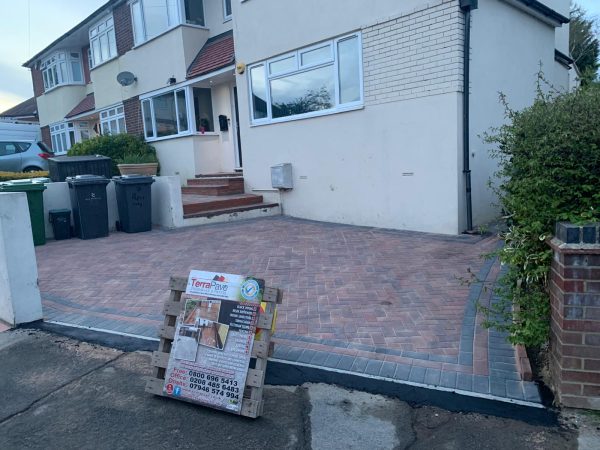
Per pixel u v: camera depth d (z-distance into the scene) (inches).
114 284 258.4
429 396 141.3
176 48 565.6
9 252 205.8
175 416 137.9
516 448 118.0
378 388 146.9
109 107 723.4
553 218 139.4
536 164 139.6
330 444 122.8
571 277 127.6
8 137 694.5
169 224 404.5
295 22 404.8
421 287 228.8
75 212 386.0
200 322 142.7
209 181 505.0
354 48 367.2
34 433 133.1
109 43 708.0
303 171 418.0
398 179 350.3
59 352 182.1
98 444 127.0
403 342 175.3
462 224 326.0
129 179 388.2
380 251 293.7
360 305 211.3
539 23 421.7
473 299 211.0
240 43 459.5
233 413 135.7
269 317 138.7
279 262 281.7
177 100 578.2
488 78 348.5
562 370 131.0
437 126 324.5
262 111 452.4
